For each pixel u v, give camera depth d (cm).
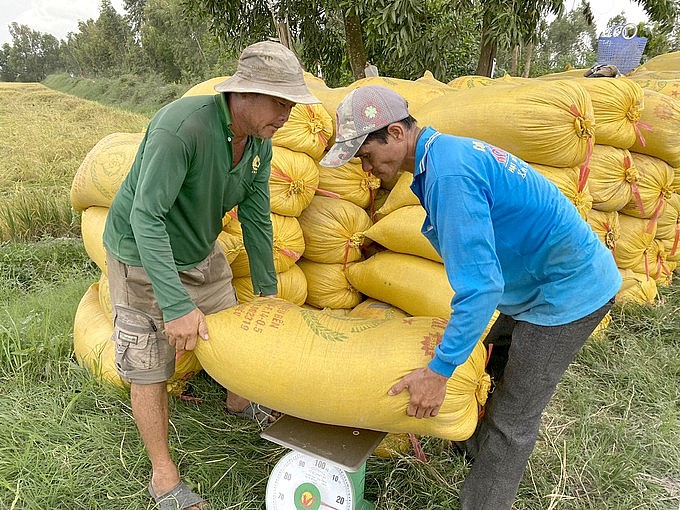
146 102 2895
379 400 173
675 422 267
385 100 157
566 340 178
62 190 754
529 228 167
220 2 788
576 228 172
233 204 214
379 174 169
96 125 1641
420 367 171
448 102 284
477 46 926
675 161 353
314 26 825
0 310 374
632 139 316
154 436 210
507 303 188
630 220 361
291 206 280
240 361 185
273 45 174
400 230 281
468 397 177
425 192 159
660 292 404
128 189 196
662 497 224
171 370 211
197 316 186
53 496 212
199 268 221
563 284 174
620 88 302
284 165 272
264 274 241
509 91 262
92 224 294
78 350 303
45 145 1159
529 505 219
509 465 194
